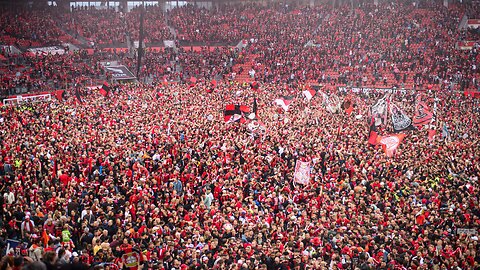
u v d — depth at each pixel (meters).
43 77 71.25
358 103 58.44
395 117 44.53
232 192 27.23
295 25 92.00
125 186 26.78
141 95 60.62
